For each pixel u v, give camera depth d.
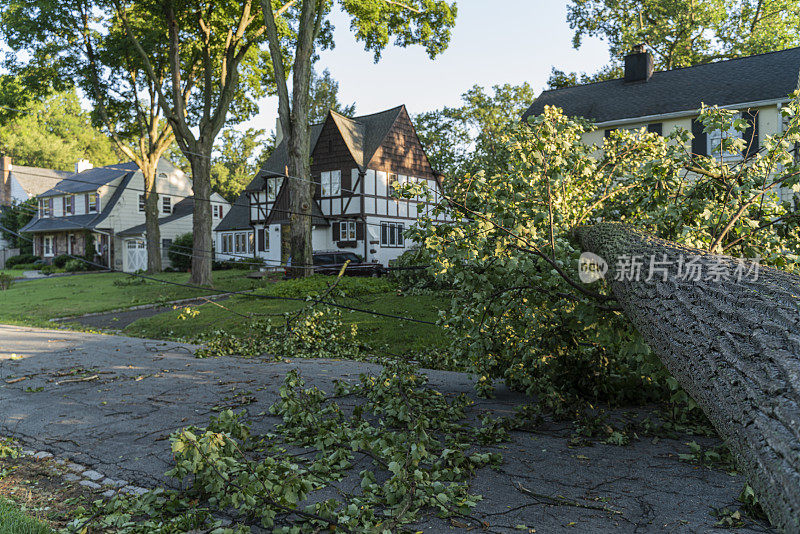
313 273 20.47
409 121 32.44
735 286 2.62
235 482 3.34
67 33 23.53
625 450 4.41
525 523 3.14
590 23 35.38
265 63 25.23
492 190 4.97
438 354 8.90
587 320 4.43
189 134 23.19
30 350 10.20
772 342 2.04
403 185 4.76
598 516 3.21
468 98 39.88
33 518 3.26
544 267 4.49
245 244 35.69
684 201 4.82
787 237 4.83
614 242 4.04
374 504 3.42
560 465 4.10
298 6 22.97
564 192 5.02
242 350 9.73
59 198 41.78
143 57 22.83
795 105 4.71
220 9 22.64
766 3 32.06
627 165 5.80
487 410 5.74
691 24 32.31
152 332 13.55
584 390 5.78
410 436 4.15
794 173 4.44
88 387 7.04
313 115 53.78
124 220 38.50
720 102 20.39
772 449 1.71
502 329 5.63
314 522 3.15
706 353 2.35
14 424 5.52
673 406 5.34
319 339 10.10
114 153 76.06
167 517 3.37
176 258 34.78
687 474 3.86
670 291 2.94
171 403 6.16
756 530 2.97
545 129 4.70
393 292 16.86
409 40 22.38
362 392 6.45
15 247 45.88
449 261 4.39
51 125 71.31
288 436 4.82
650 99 22.69
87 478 4.09
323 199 30.75
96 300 20.23
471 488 3.69
